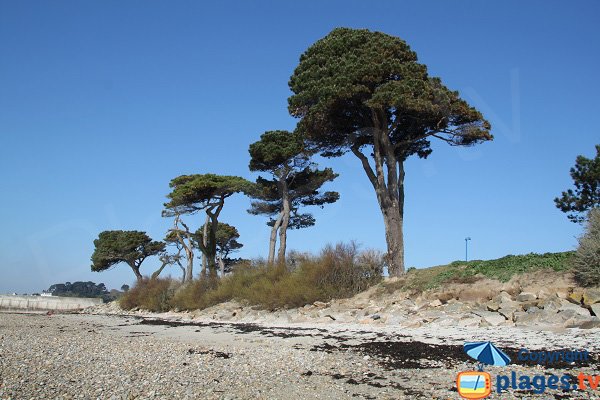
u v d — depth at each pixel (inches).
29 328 1002.7
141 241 2906.0
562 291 770.8
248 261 1537.9
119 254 2886.3
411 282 1050.1
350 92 1123.9
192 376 459.5
